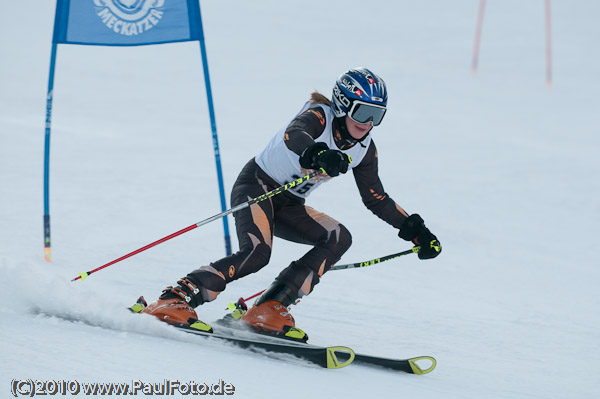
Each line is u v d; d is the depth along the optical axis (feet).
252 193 39.37
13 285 36.88
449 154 127.95
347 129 38.24
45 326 33.24
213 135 59.06
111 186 85.76
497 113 173.47
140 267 54.95
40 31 231.30
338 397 28.84
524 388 35.65
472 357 41.32
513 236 83.25
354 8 303.89
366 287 57.41
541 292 62.03
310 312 48.70
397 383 32.73
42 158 98.99
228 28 256.93
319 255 38.68
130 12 57.98
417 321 48.85
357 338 43.19
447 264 67.87
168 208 78.07
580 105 189.37
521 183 110.63
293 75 198.39
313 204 85.30
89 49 207.31
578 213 97.40
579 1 333.62
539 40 272.72
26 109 135.33
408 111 166.40
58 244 60.39
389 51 240.12
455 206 94.48
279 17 279.08
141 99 155.84
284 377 30.42
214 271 37.01
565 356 43.42
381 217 42.04
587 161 129.39
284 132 39.52
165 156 107.34
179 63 201.57
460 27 286.46
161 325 34.71
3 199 76.02
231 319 39.86
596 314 55.93
